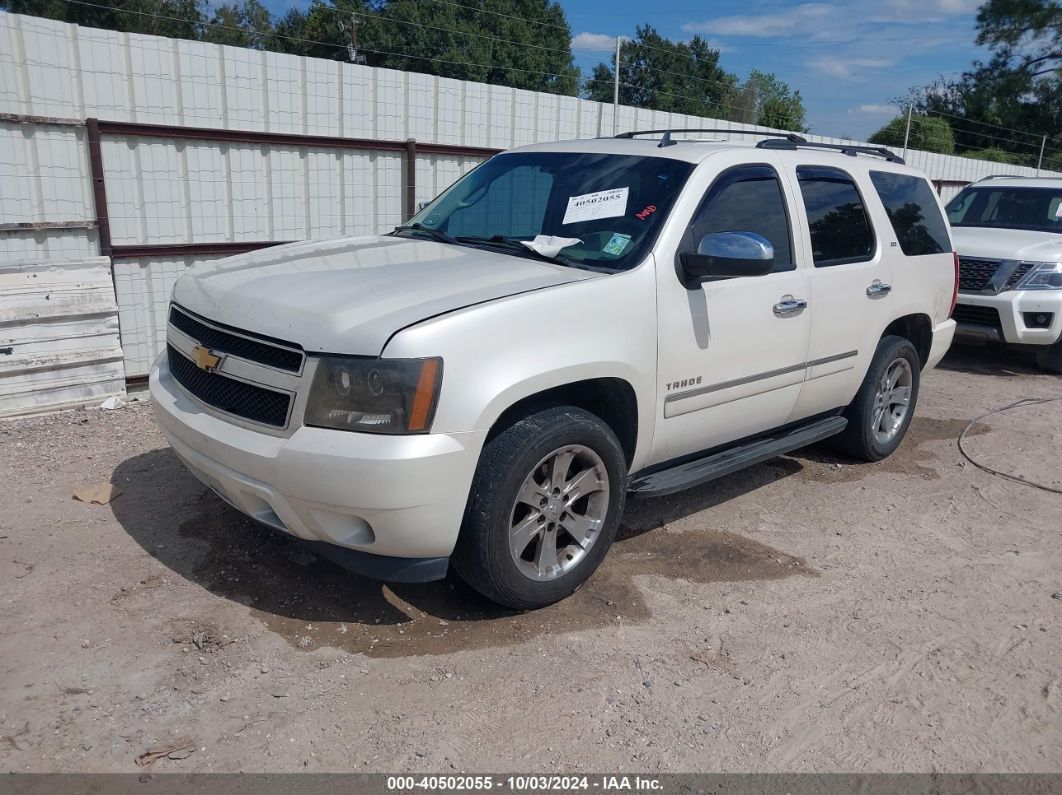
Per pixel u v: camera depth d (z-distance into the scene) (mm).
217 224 7398
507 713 3137
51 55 6316
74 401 6227
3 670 3195
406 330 3162
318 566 4074
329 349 3176
